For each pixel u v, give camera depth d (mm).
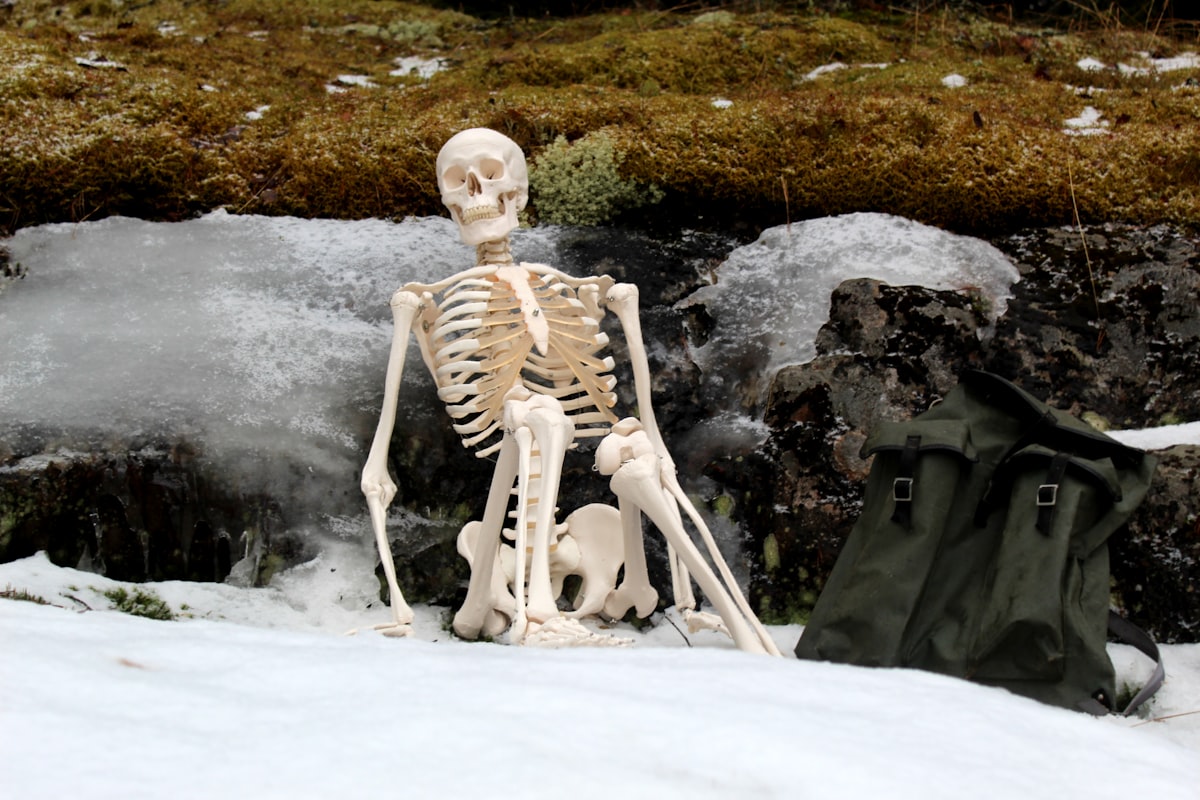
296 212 5762
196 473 4594
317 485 4691
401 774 1911
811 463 4773
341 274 5418
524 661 2680
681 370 5293
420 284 4414
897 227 5707
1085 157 5828
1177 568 4258
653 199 5859
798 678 2590
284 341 5055
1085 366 5074
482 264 4680
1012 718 2449
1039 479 3992
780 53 7141
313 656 2654
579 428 5059
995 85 6562
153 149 5695
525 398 4086
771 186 5855
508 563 4457
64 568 4395
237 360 4938
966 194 5719
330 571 4559
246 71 6742
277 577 4531
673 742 2070
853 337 5145
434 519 4809
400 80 6949
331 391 4906
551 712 2203
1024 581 3801
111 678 2344
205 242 5527
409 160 5863
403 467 4836
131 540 4574
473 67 6887
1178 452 4453
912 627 3939
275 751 1991
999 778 2074
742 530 4805
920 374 5020
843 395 4949
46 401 4676
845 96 6250
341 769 1921
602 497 4883
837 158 5902
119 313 5121
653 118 6086
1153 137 5902
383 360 5070
